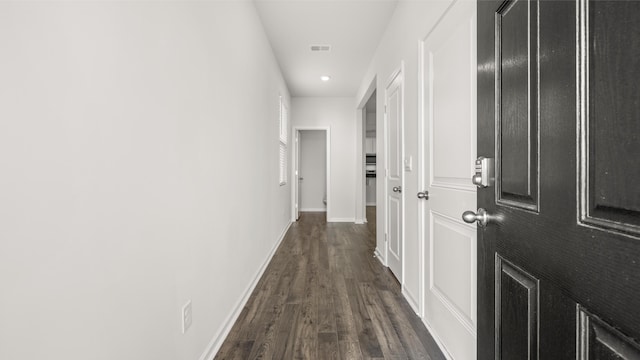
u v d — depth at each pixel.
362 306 2.24
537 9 0.71
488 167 0.95
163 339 1.19
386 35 3.18
